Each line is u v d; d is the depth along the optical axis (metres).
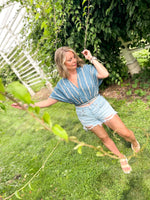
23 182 2.37
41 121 0.50
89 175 2.03
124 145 2.19
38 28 3.40
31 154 2.87
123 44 3.28
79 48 3.01
